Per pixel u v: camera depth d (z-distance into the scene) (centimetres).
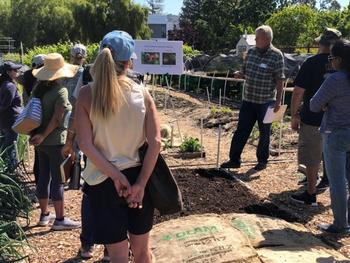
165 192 305
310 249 414
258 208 545
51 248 450
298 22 3794
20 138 719
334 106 456
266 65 677
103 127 286
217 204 555
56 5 4872
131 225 302
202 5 6625
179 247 388
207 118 1257
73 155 397
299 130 559
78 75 564
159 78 2309
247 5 6469
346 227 477
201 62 2578
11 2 4806
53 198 484
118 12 4959
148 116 298
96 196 293
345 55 444
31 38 4728
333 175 467
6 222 419
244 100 707
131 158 295
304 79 536
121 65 296
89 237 422
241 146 706
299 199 571
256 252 388
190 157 809
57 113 468
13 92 628
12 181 436
